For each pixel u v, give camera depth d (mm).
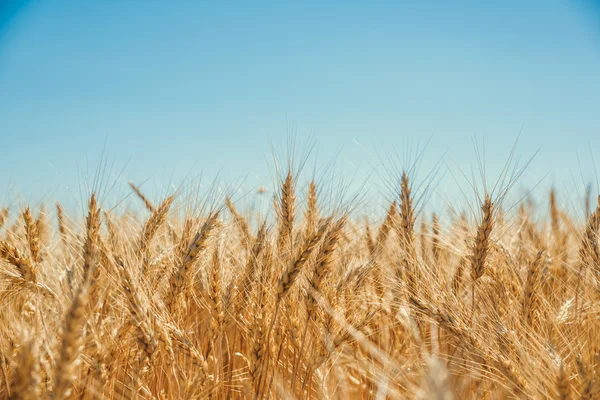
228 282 905
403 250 953
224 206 906
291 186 929
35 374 670
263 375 854
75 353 673
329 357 844
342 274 941
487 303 884
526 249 1062
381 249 997
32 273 820
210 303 866
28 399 659
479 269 902
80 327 715
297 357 872
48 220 971
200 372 810
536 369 786
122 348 824
